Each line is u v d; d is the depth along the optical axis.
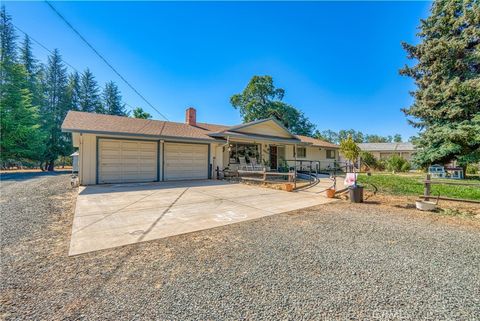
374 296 2.12
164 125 13.63
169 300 2.03
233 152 15.08
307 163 20.48
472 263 2.85
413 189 9.10
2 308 1.88
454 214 5.43
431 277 2.49
